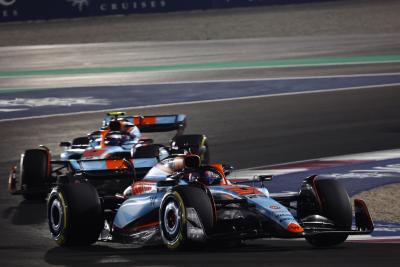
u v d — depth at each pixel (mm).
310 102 101875
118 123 62000
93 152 58312
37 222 48938
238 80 123312
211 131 84688
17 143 80500
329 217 38344
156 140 80312
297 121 89438
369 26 195000
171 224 37281
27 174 55469
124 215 41188
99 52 167375
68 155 60500
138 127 65312
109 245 41938
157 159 51750
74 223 39906
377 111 94562
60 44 180125
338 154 71438
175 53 163250
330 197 38500
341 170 63781
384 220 47219
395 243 40562
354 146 75125
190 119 92375
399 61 140375
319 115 92812
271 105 100438
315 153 72188
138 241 39750
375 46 164125
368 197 53594
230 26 199125
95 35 190000
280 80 122062
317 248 38906
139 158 51688
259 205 36781
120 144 60062
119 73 136125
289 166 66375
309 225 38125
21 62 155750
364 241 41312
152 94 112312
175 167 41406
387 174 61500
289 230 35250
